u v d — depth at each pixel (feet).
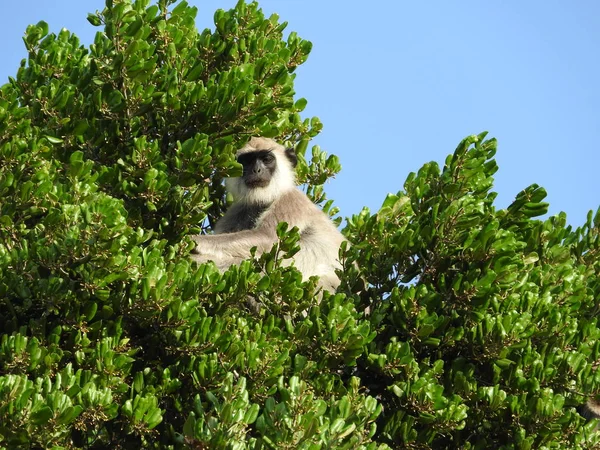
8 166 85.81
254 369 79.77
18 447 68.74
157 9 101.71
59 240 77.87
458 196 94.43
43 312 80.84
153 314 80.07
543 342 91.50
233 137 95.61
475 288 87.86
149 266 79.87
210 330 80.59
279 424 71.46
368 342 85.51
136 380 78.74
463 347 89.71
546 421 84.84
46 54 100.68
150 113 97.19
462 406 83.76
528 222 96.94
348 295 93.45
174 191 92.02
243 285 85.30
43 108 94.84
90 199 83.25
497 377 88.38
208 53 104.58
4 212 82.84
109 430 79.00
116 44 94.58
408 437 84.12
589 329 94.07
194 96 94.73
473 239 89.51
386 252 93.15
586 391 89.04
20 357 74.38
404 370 85.76
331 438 71.46
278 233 88.89
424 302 88.22
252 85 93.97
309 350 85.56
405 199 97.19
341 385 82.99
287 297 87.20
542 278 95.40
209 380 79.15
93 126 95.35
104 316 80.69
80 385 75.56
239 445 70.49
